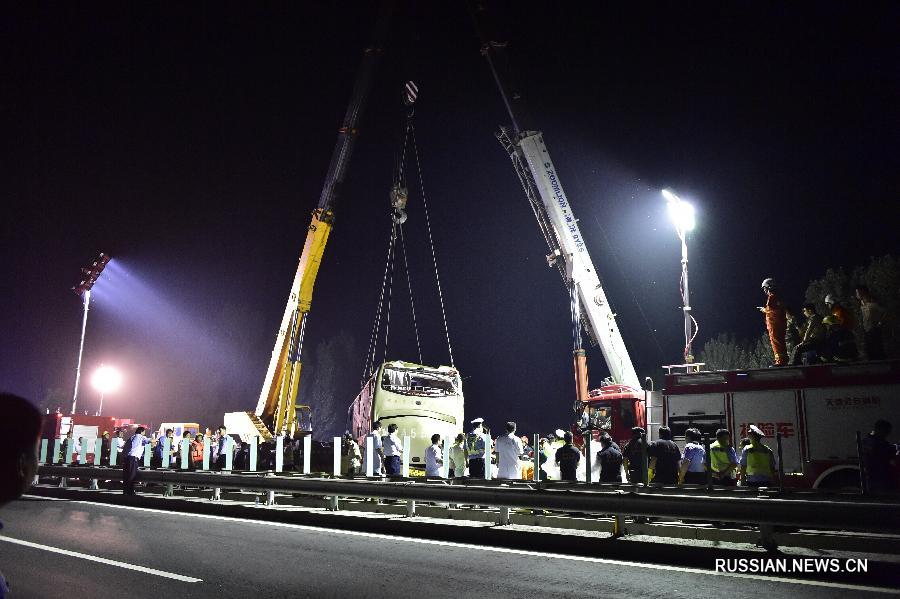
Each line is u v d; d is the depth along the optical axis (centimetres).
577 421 1700
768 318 1344
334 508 1220
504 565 743
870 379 1155
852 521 660
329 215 2452
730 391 1292
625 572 700
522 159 2405
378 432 1549
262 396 2412
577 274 2225
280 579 671
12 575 693
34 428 186
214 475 1388
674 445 1011
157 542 913
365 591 617
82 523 1125
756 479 923
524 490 920
